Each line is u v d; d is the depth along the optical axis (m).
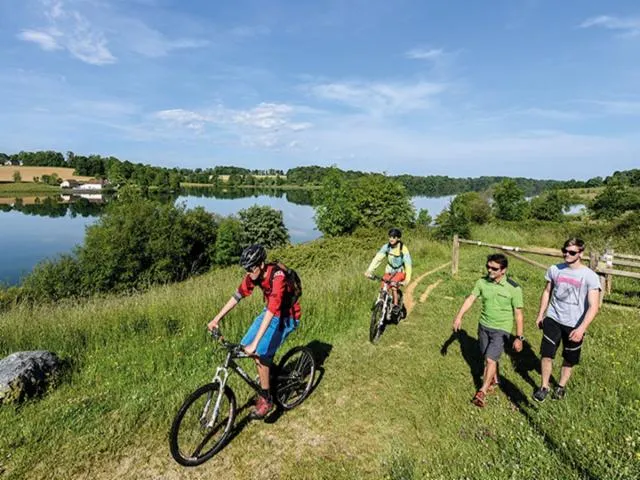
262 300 7.34
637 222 18.95
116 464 3.32
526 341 6.04
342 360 5.37
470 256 14.27
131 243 33.78
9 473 3.17
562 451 3.26
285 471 3.29
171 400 4.16
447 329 6.61
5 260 51.34
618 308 7.39
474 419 3.96
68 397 4.29
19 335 5.75
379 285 9.12
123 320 6.43
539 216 47.91
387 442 3.65
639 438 3.29
